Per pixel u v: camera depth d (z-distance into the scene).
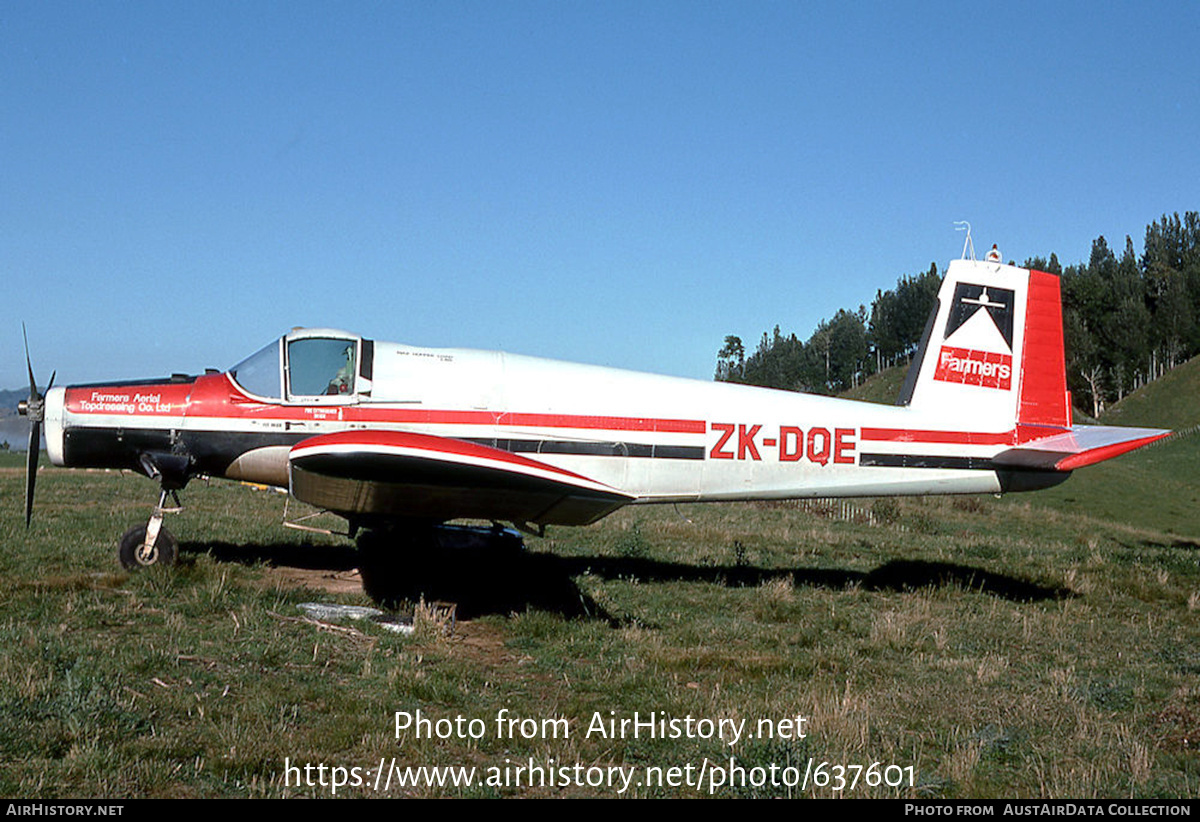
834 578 10.92
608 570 10.52
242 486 19.38
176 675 5.62
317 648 6.42
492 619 7.86
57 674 5.37
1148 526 34.94
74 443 8.73
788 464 9.61
